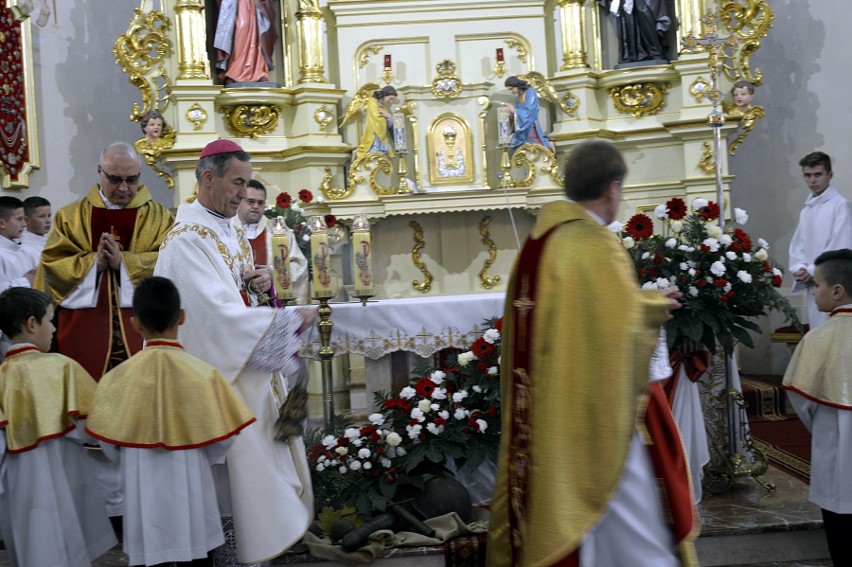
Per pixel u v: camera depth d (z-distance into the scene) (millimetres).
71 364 3764
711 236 4645
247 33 8086
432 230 8258
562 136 8117
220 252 3604
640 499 2836
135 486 3289
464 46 8336
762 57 8836
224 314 3443
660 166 8102
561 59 8406
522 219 8250
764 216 8883
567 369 2723
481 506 4746
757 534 4285
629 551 2832
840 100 8625
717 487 4840
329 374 4773
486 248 8234
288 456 3676
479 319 5070
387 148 8047
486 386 4668
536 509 2732
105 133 8836
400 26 8289
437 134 8086
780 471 5332
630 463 2836
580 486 2689
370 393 5254
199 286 3480
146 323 3371
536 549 2709
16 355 3721
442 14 8289
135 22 7922
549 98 8211
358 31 8289
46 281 4777
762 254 4602
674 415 4555
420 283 8234
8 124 7965
